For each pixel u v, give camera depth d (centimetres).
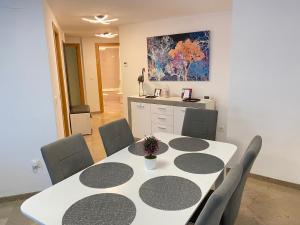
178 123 391
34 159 262
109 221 116
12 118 248
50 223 115
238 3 265
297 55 243
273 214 228
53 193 142
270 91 264
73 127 494
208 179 157
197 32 389
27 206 129
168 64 436
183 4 317
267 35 255
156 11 358
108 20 408
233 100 290
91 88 702
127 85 513
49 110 259
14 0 228
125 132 241
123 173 167
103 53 908
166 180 156
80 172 170
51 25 319
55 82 311
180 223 114
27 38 238
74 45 661
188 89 413
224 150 209
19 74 242
